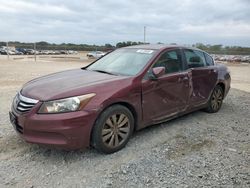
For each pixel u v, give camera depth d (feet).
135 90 13.92
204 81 18.92
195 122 18.25
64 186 10.52
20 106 12.58
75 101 11.93
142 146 14.12
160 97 15.38
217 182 10.87
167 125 17.40
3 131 15.75
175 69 16.67
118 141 13.47
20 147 13.70
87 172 11.53
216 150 13.91
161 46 17.15
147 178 11.09
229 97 27.61
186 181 10.90
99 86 12.89
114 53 18.10
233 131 16.87
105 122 12.71
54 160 12.49
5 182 10.70
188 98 17.48
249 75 68.03
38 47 207.00
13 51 189.26
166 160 12.66
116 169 11.78
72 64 89.61
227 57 150.30
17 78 41.27
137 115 14.26
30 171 11.53
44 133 11.80
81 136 11.98
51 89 12.66
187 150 13.82
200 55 19.35
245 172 11.71
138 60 15.84
